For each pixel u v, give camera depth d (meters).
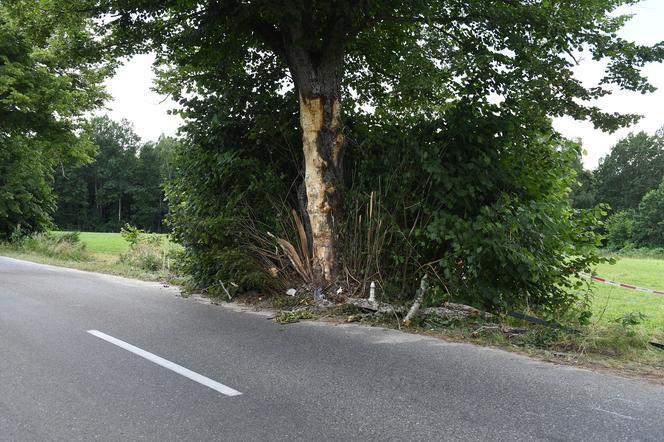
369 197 9.94
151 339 6.86
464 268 8.91
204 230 11.14
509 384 5.16
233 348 6.45
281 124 11.20
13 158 32.03
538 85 9.92
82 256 23.70
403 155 9.94
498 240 8.38
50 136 27.33
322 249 10.07
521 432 3.96
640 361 6.24
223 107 11.57
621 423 4.18
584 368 5.86
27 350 6.17
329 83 10.18
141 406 4.42
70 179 104.00
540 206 8.81
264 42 11.21
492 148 9.85
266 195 10.99
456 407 4.47
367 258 9.70
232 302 10.18
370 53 12.76
